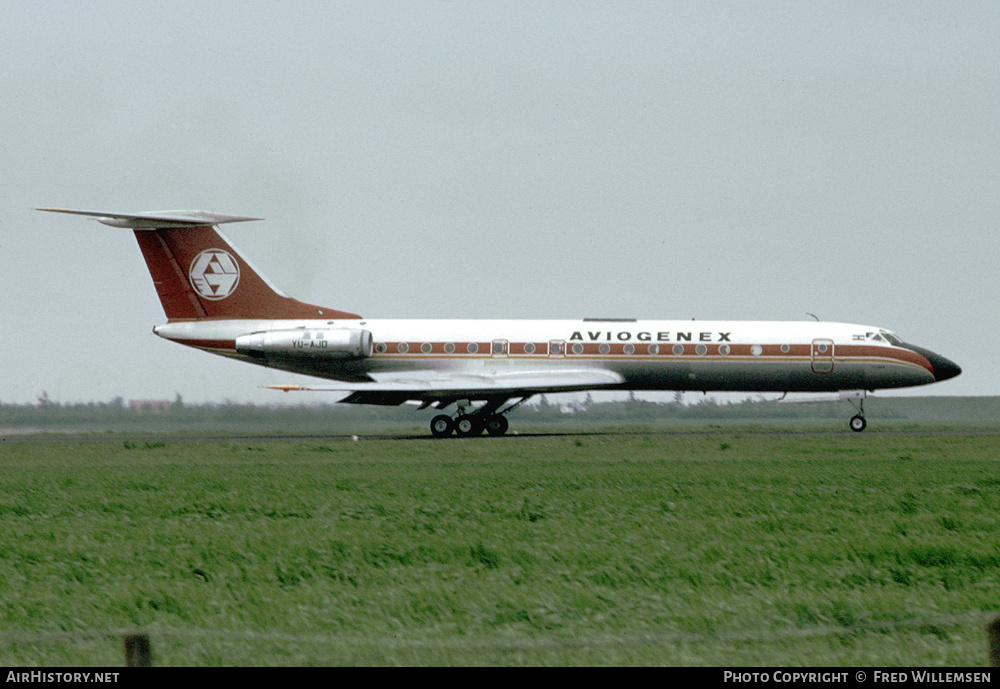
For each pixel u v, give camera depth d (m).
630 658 41.22
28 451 155.50
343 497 88.94
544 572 57.12
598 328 174.50
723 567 57.78
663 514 76.81
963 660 40.56
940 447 142.12
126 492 95.75
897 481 97.25
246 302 178.88
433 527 71.75
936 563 58.97
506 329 175.88
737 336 173.00
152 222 175.50
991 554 59.84
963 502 82.25
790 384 173.50
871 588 53.31
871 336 173.50
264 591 53.53
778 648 42.41
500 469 113.56
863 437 166.75
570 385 168.50
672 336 173.00
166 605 50.75
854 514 76.38
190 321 179.62
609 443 155.25
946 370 174.00
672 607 49.41
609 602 50.38
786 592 52.22
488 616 48.19
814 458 124.69
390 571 57.72
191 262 178.25
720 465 115.69
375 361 177.12
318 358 174.00
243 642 43.31
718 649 42.22
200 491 95.44
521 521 74.31
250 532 70.31
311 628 46.66
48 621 48.16
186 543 66.81
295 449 150.50
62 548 65.31
